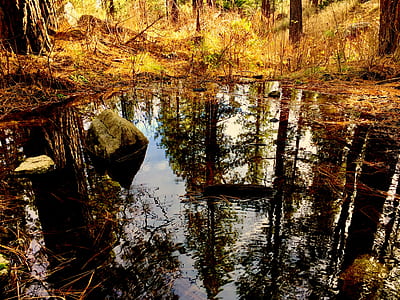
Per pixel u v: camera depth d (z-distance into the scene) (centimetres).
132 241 187
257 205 219
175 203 226
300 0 934
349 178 252
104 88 570
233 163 288
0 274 156
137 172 280
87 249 182
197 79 684
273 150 313
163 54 831
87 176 275
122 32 863
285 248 177
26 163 286
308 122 394
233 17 970
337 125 376
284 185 245
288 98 520
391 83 540
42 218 213
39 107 455
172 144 340
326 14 1190
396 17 589
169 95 555
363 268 159
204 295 148
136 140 326
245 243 182
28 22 546
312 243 180
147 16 958
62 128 389
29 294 151
